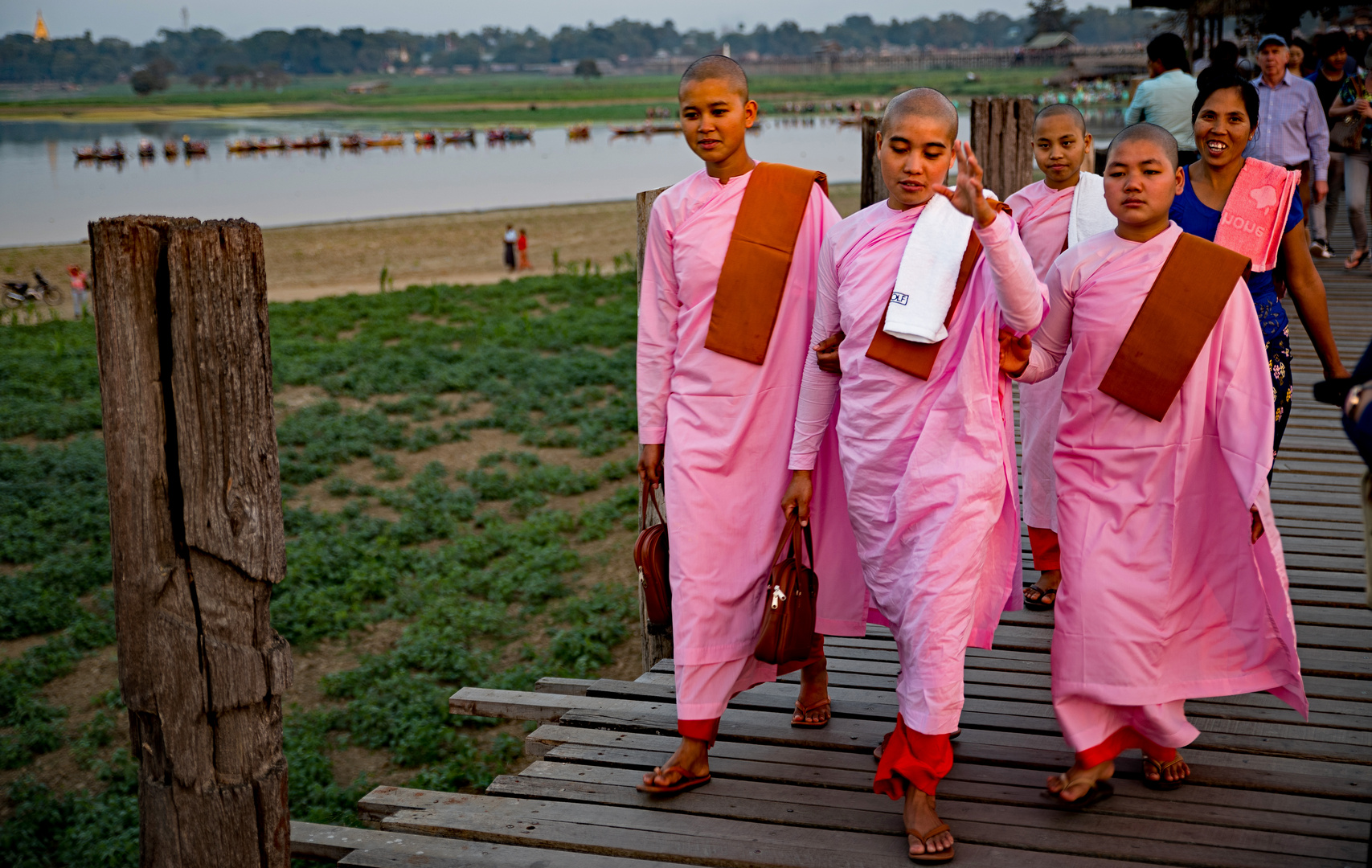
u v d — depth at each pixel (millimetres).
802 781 3189
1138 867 2680
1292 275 3457
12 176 70875
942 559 2732
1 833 5863
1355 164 9617
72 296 28312
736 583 3199
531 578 9109
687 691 3137
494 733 6953
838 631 3336
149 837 2391
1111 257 2855
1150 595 2789
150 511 2211
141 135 117125
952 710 2699
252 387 2209
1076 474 2928
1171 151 2764
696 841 2918
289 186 61750
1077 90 92562
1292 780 2998
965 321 2809
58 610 8867
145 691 2293
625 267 29344
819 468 3260
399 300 23797
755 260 3160
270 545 2270
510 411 14438
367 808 3301
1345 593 4227
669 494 3262
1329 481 5594
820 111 130625
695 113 3148
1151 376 2791
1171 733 2832
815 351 3090
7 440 13773
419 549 10141
